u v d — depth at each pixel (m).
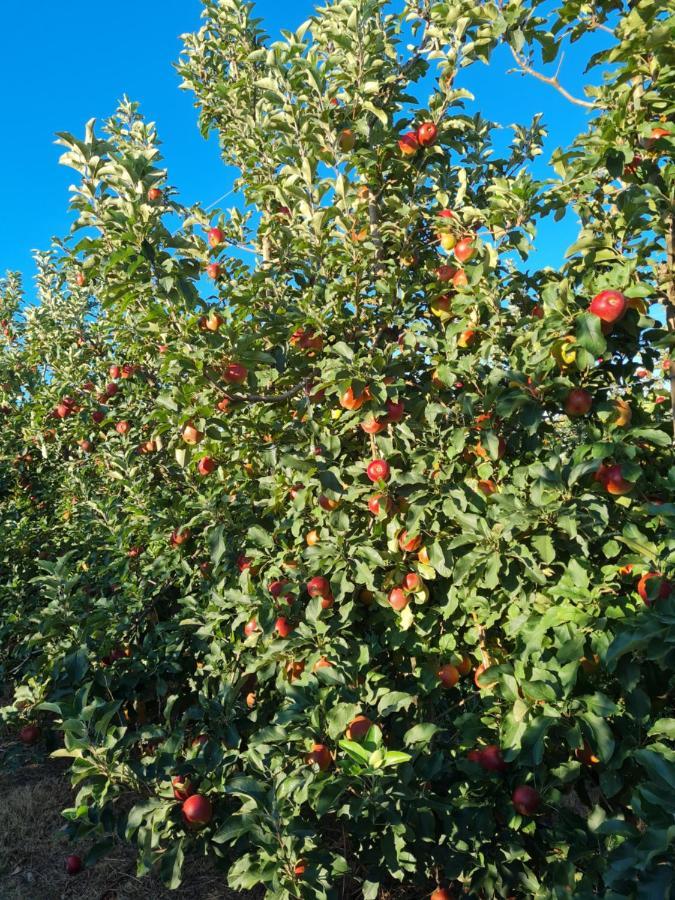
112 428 4.41
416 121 2.72
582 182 2.06
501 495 2.00
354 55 2.62
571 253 2.09
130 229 2.30
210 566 3.02
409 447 2.33
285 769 2.02
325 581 2.28
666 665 1.65
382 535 2.37
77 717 2.10
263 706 2.54
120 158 2.42
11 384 5.97
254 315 2.52
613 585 1.90
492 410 2.17
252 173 3.44
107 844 2.19
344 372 2.20
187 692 2.97
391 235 2.68
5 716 3.30
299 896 1.72
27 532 4.55
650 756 1.51
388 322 2.54
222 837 1.79
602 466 2.00
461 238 2.44
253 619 2.47
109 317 3.06
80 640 2.65
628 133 2.00
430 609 2.27
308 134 2.63
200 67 4.06
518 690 1.88
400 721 2.23
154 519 3.19
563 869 1.82
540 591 2.04
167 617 3.28
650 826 1.44
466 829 1.96
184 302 2.29
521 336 2.12
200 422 2.48
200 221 2.91
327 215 2.59
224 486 3.02
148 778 2.09
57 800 3.23
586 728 1.73
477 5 2.48
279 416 2.78
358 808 1.77
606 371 2.14
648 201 1.92
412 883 2.27
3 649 4.12
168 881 2.03
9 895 2.58
